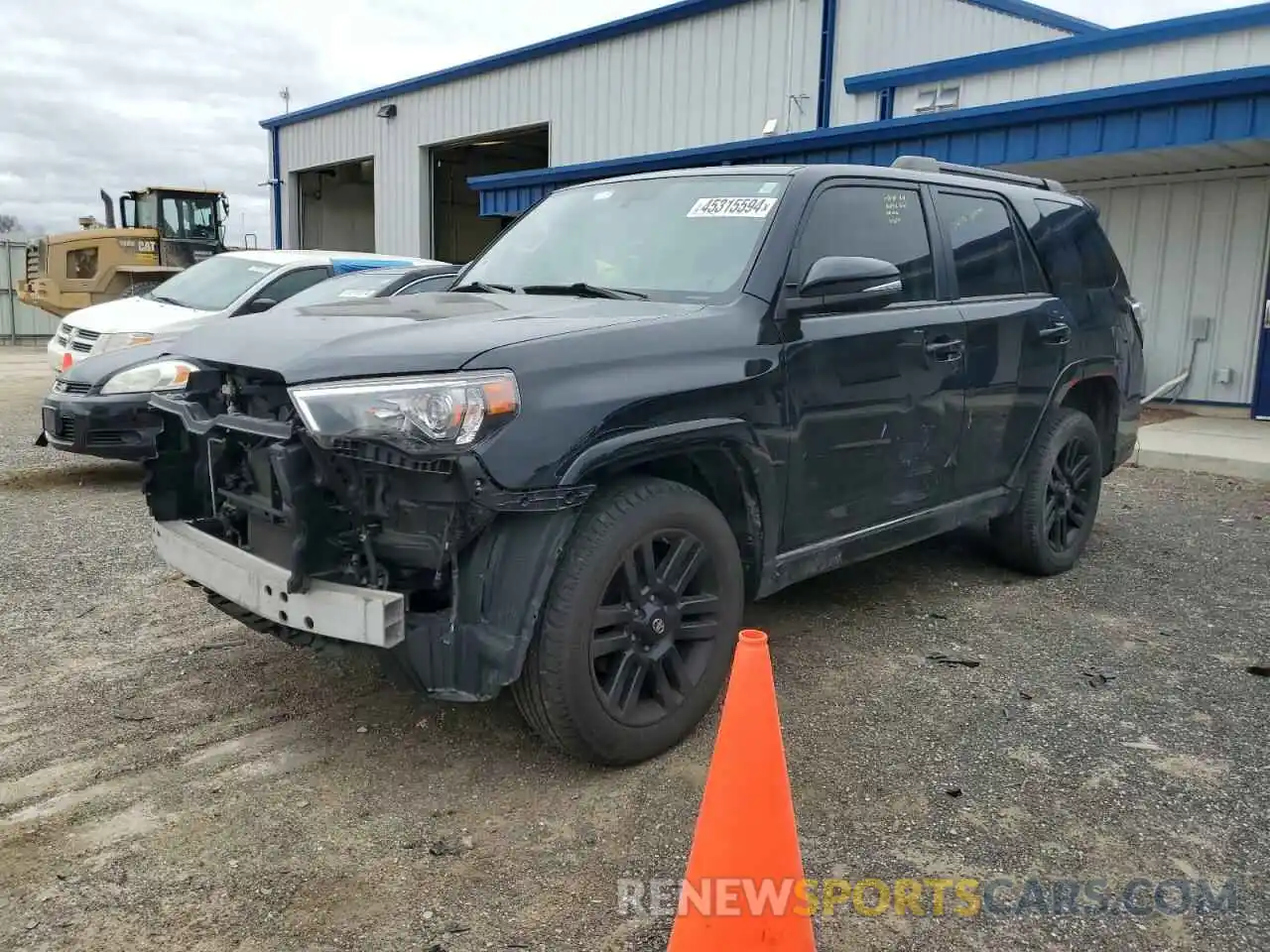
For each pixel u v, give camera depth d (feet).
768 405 11.71
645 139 53.01
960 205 15.71
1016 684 13.12
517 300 12.43
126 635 14.57
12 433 32.89
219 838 9.46
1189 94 28.53
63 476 25.41
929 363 14.12
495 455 9.32
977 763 11.02
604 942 8.08
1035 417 16.67
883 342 13.33
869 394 13.17
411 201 69.77
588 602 9.97
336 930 8.20
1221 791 10.46
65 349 29.17
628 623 10.48
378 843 9.41
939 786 10.51
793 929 7.40
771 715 7.50
